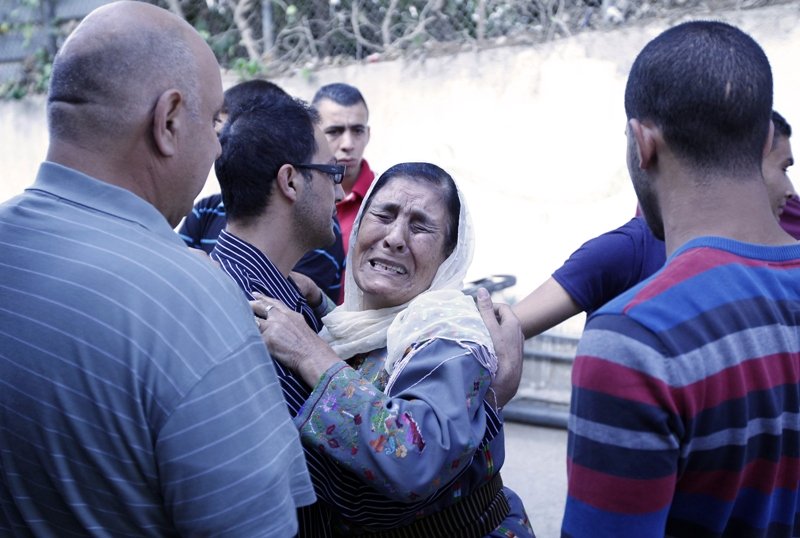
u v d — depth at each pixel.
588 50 4.78
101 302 1.19
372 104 5.33
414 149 5.25
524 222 5.00
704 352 1.15
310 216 1.96
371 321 1.86
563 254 4.93
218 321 1.24
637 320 1.17
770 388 1.18
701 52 1.23
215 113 1.40
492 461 1.77
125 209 1.29
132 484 1.21
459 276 1.95
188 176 1.38
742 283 1.21
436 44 5.23
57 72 1.30
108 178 1.30
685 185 1.27
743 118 1.23
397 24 5.40
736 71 1.22
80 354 1.18
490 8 5.11
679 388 1.13
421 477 1.51
